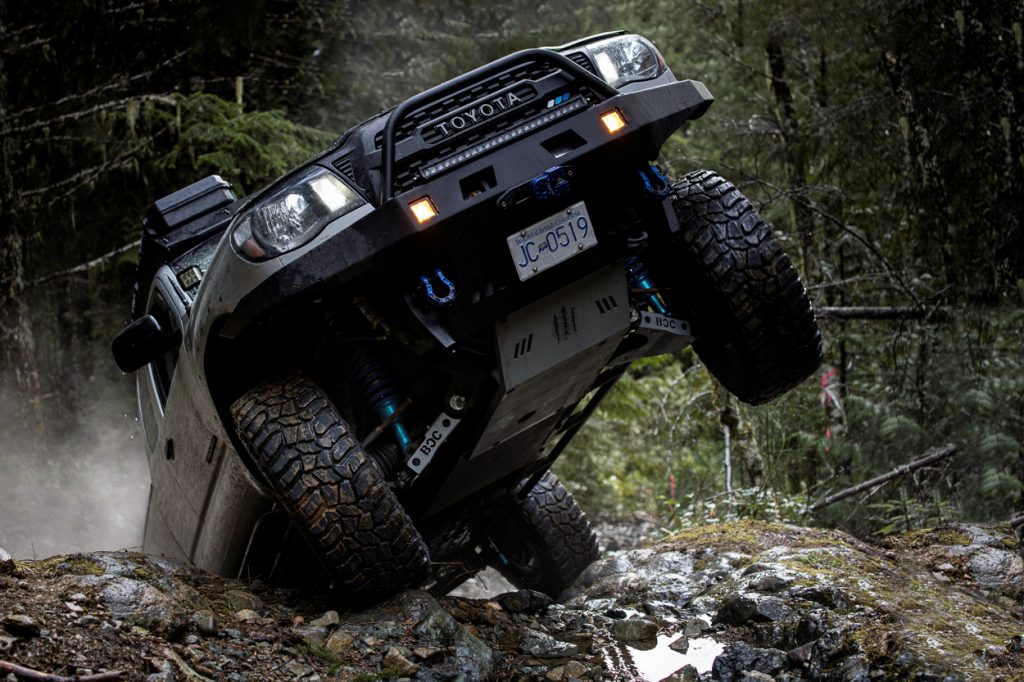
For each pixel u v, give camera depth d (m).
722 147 10.35
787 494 6.83
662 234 3.78
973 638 3.36
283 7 10.25
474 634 3.92
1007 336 6.68
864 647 3.34
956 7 6.90
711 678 3.42
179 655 3.18
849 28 7.98
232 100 10.41
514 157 3.52
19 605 3.15
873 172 8.41
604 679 3.49
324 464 3.65
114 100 9.56
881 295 8.63
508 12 10.50
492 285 3.56
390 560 3.68
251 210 3.64
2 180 8.72
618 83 3.79
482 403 3.93
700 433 8.95
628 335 4.22
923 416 6.86
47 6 9.11
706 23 10.62
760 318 3.98
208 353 3.89
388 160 3.47
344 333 4.00
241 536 4.57
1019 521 5.15
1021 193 6.59
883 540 4.59
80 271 9.82
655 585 4.38
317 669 3.36
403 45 10.41
